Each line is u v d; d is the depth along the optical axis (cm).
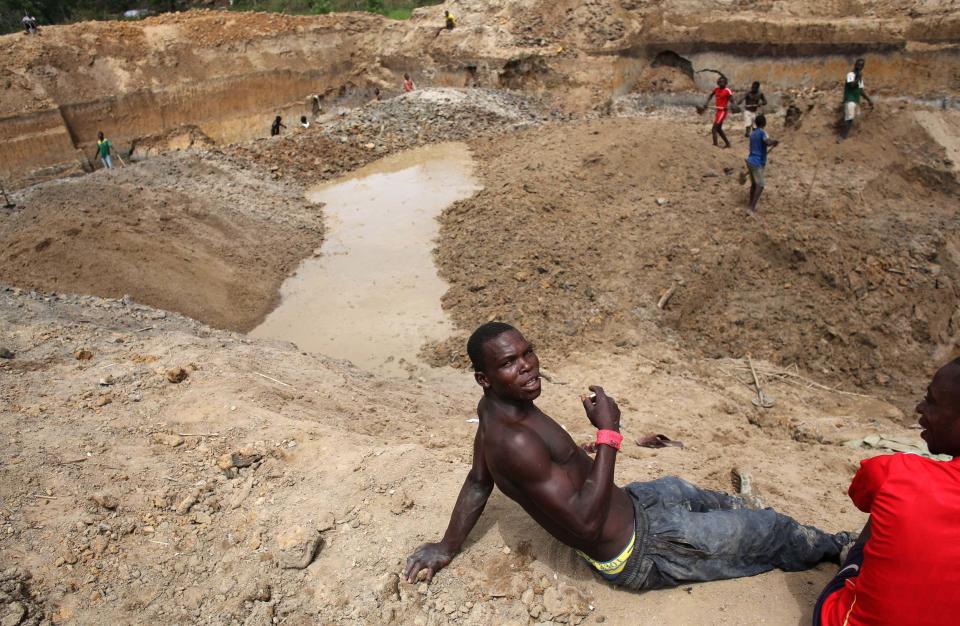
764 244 1165
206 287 1113
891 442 730
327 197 1540
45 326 647
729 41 2189
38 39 2517
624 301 1033
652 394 816
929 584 247
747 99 1638
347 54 3034
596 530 298
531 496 299
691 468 539
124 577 339
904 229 1226
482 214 1310
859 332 1066
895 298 1108
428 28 2784
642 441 568
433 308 1062
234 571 349
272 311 1103
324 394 616
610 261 1112
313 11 3659
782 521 339
